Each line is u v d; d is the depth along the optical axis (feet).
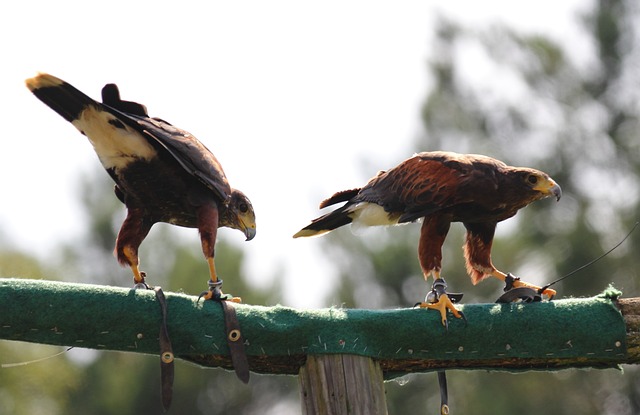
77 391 93.30
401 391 82.99
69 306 27.48
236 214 37.86
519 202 36.27
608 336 29.37
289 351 28.27
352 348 28.32
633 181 84.94
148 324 27.81
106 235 106.11
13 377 90.79
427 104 91.40
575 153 87.51
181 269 90.27
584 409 82.84
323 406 27.99
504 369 30.35
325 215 39.06
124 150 32.37
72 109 31.89
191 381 88.94
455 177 36.27
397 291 83.92
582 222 81.46
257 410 91.45
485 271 37.32
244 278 91.20
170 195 33.17
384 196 37.58
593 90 91.30
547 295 33.27
